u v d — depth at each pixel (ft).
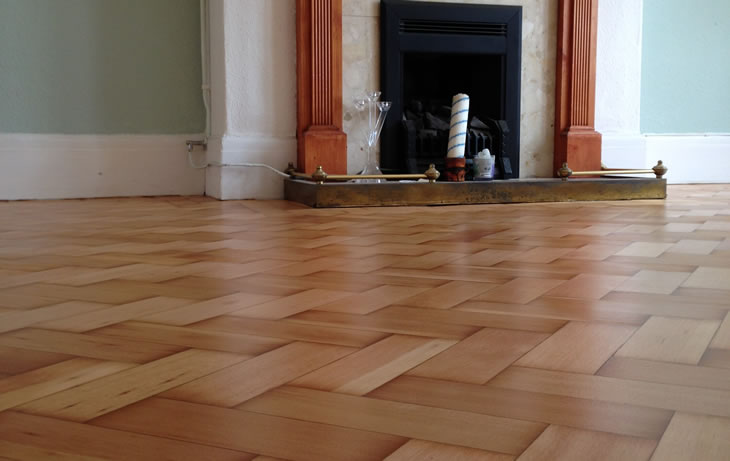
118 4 12.82
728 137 16.44
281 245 6.58
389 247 6.42
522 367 2.86
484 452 2.05
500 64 13.30
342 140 12.43
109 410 2.40
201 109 13.39
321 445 2.11
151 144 13.12
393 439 2.15
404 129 12.63
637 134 14.46
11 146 12.36
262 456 2.04
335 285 4.63
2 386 2.65
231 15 12.18
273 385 2.65
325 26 12.32
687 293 4.35
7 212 10.09
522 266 5.36
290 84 12.61
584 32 13.61
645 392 2.56
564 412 2.37
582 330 3.45
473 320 3.67
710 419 2.30
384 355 3.03
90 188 12.84
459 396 2.52
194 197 12.94
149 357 3.02
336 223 8.50
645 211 9.86
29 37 12.42
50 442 2.14
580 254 5.95
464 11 12.89
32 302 4.13
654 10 15.92
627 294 4.33
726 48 16.38
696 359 2.97
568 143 13.61
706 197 12.41
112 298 4.24
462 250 6.22
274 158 12.60
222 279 4.86
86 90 12.78
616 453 2.04
